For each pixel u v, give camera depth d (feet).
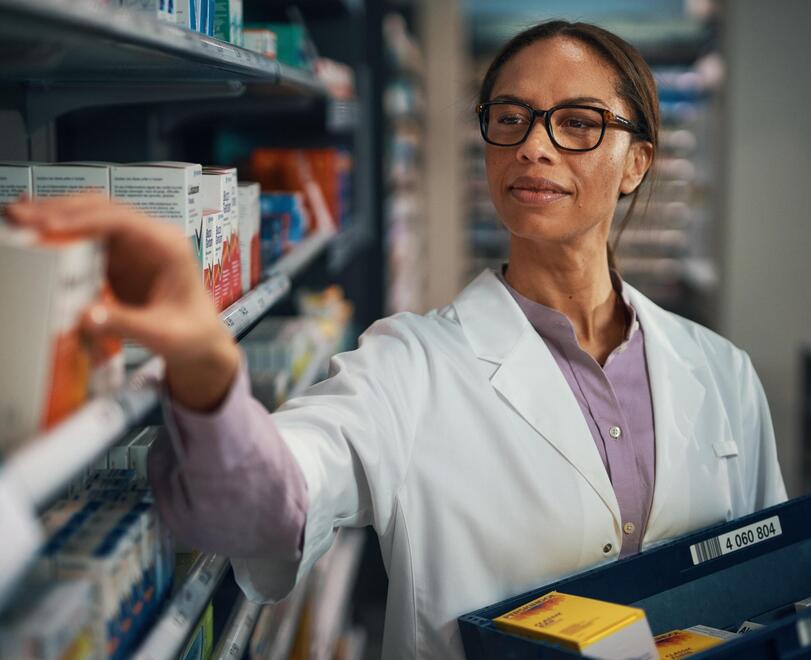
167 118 8.90
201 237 5.46
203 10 5.96
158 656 4.20
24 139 6.20
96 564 3.88
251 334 10.52
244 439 3.85
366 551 15.06
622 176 6.07
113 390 3.65
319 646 10.77
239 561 4.78
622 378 6.18
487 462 5.73
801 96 20.77
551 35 5.85
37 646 3.18
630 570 5.34
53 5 2.97
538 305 6.16
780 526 5.82
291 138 12.83
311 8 14.23
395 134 20.40
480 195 31.07
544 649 4.37
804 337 21.31
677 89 29.32
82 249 3.31
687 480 6.04
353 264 16.03
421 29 28.37
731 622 5.58
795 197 21.07
